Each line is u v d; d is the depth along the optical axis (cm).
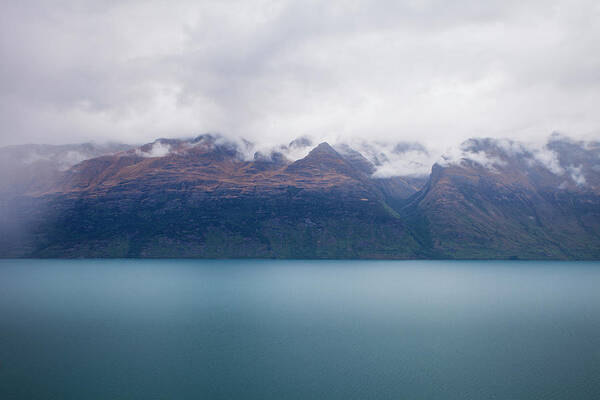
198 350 11812
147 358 11162
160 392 9050
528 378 9850
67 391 9081
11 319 15812
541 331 14112
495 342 12744
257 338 13088
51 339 12912
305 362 10894
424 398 8819
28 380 9675
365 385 9444
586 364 10775
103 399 8700
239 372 10181
